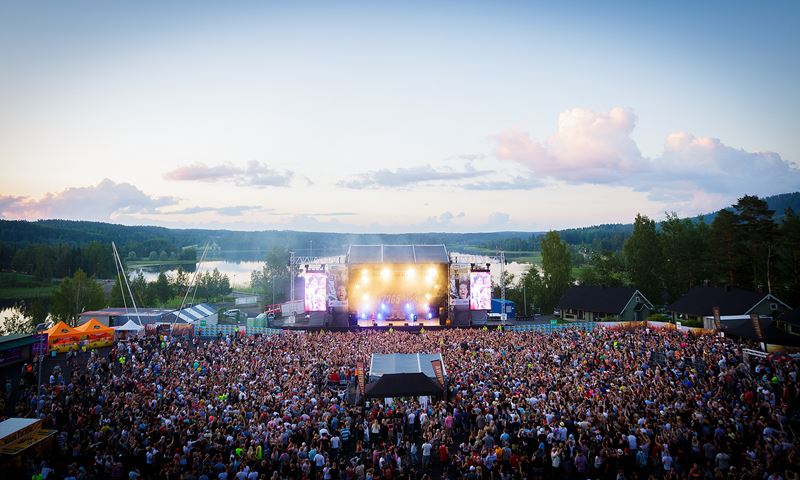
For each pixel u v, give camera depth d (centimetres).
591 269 9194
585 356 3444
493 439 2069
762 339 3381
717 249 6925
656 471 1891
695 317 5803
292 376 3034
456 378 2922
